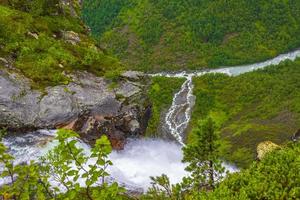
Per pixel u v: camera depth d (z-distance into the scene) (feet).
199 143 102.22
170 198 71.61
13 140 117.39
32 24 160.45
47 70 136.46
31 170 30.60
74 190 30.30
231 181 45.55
